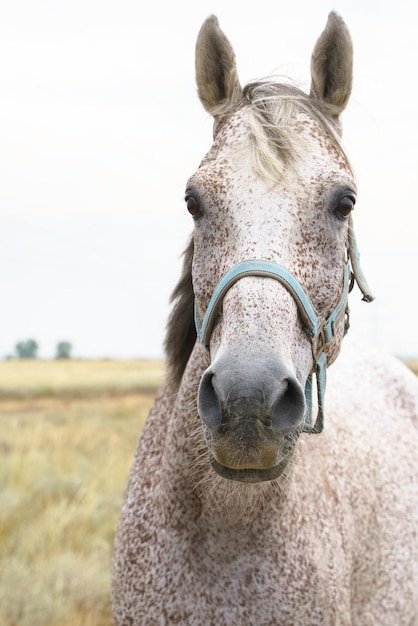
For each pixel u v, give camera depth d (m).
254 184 2.01
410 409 3.29
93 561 5.56
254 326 1.84
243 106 2.26
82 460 9.43
